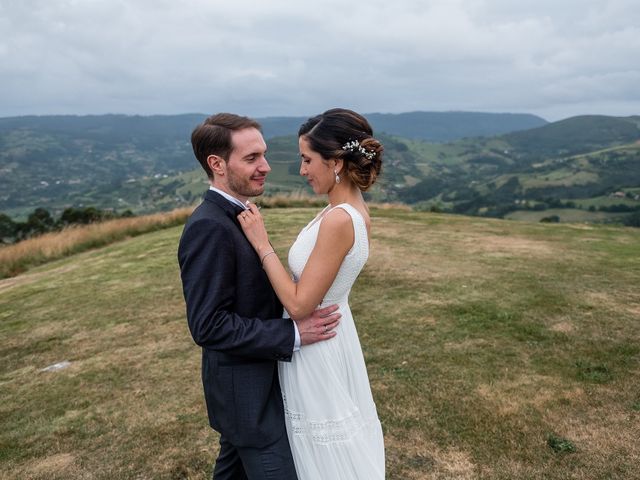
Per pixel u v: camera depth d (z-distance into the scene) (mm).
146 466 3592
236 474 2293
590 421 3762
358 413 2057
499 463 3293
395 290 7465
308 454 1984
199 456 3658
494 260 9352
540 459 3320
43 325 7457
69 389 5094
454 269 8633
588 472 3158
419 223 14383
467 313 6332
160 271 10023
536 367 4750
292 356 1980
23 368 5895
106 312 7723
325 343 1990
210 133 1907
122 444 3932
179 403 4551
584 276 8016
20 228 25938
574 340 5359
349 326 2109
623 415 3822
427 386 4438
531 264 8961
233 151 1898
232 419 1935
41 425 4387
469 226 13812
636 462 3234
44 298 9117
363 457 2025
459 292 7246
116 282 9570
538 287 7391
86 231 17172
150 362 5605
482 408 4012
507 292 7168
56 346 6504
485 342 5402
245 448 1952
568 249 10391
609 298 6801
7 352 6500
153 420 4270
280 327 1873
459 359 4992
